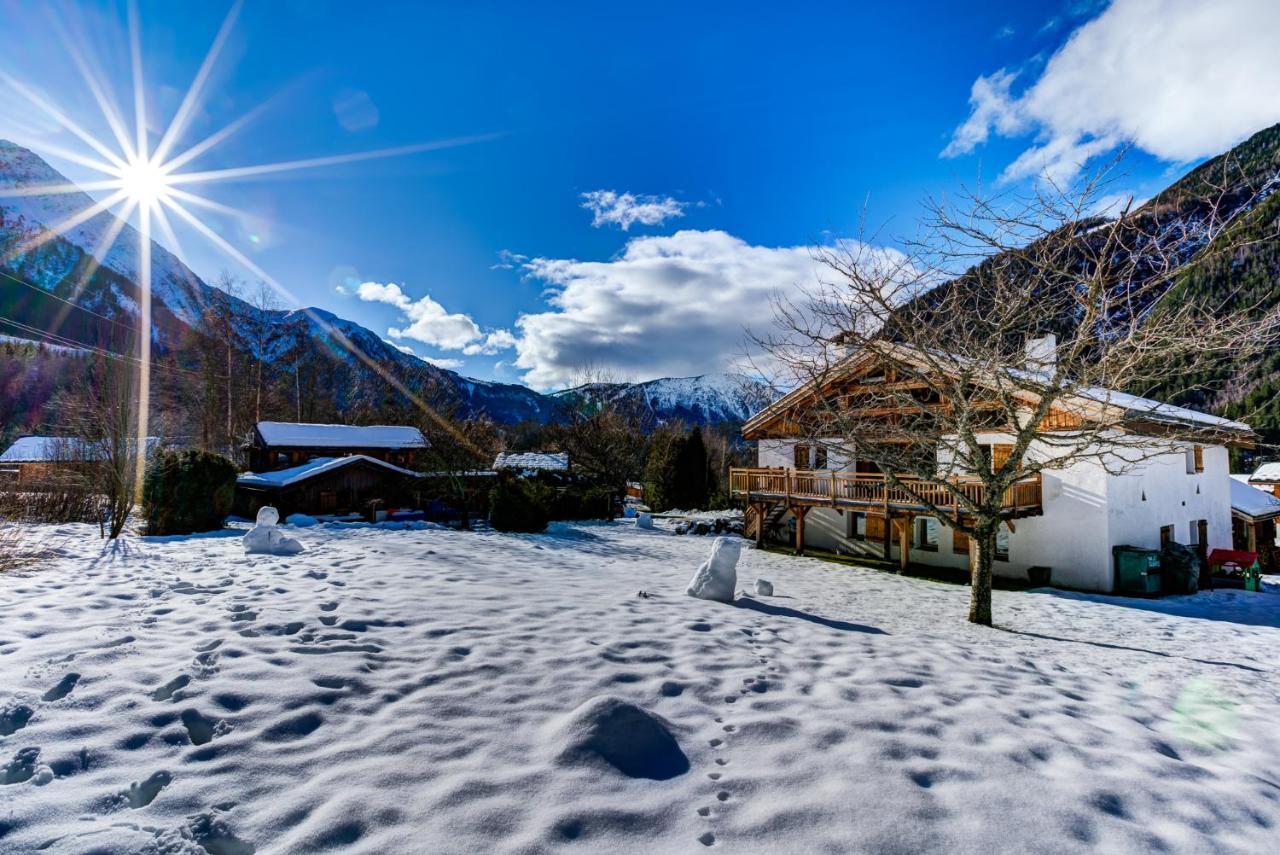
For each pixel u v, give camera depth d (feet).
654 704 14.46
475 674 15.65
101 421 47.16
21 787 9.41
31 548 34.42
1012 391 32.22
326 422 157.89
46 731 11.07
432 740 11.99
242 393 136.05
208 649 15.84
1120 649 27.55
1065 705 16.76
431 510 78.95
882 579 49.85
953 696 16.37
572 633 19.95
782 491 64.23
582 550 51.75
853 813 10.07
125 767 10.27
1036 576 49.26
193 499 48.75
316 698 13.37
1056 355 30.81
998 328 30.09
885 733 13.34
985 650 23.85
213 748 11.02
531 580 31.22
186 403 129.70
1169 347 25.84
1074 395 31.07
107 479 44.21
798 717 14.07
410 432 106.73
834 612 30.89
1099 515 46.75
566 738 11.94
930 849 9.30
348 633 18.21
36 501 56.39
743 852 9.06
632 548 57.52
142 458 54.95
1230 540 62.28
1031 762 12.32
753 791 10.78
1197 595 46.60
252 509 77.25
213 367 128.36
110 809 9.14
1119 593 46.03
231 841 8.63
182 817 9.06
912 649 21.76
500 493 66.08
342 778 10.39
